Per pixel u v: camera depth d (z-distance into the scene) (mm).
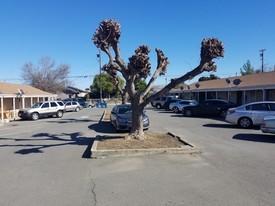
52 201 5828
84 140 13789
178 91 50406
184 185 6641
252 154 9867
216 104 26828
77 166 8609
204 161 8922
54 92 67250
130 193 6188
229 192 6117
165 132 15164
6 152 11188
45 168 8461
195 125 19672
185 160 9086
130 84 11758
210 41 10305
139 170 8016
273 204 5445
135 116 12055
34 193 6316
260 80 28688
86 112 40375
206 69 10836
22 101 35062
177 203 5578
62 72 68500
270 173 7508
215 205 5441
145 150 9945
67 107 41688
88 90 96938
